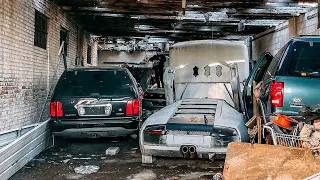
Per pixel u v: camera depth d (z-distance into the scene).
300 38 5.03
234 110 5.92
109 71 7.07
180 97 7.16
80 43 15.43
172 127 5.21
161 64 18.78
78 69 7.05
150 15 13.25
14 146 5.15
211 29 16.91
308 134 3.63
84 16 13.35
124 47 26.73
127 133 6.73
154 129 5.31
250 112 6.71
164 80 6.97
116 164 5.80
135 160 6.08
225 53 7.20
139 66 22.61
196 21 14.45
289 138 3.77
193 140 5.14
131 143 7.43
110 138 8.35
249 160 3.57
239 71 7.22
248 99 6.67
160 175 5.11
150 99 10.86
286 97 4.73
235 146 3.70
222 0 10.19
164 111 5.88
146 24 15.42
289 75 4.82
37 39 9.45
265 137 4.69
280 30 15.62
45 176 5.07
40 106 9.50
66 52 13.02
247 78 6.84
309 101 4.66
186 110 5.88
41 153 6.64
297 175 3.43
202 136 5.12
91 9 11.77
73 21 13.95
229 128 5.11
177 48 7.35
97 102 6.57
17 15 7.62
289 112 4.71
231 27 16.50
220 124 5.14
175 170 5.39
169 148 5.22
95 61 21.05
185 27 16.38
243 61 7.25
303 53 4.91
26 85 8.30
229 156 3.65
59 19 11.57
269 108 5.04
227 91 7.05
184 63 7.24
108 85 6.89
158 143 5.28
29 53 8.51
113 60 27.95
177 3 10.57
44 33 10.10
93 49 20.23
